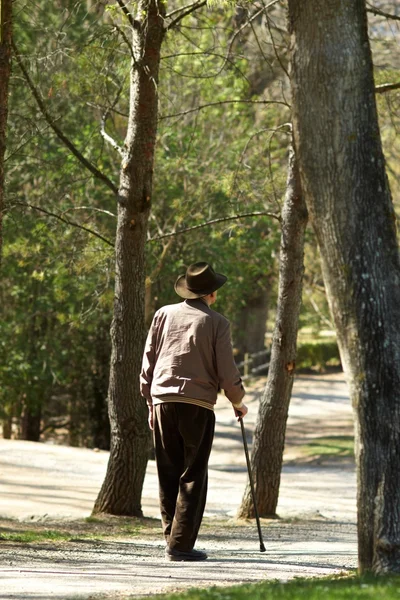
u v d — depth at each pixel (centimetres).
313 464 3009
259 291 4203
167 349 771
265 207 2459
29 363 2936
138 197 1324
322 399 4706
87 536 1166
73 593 568
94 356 3052
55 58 1492
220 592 512
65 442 3550
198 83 2370
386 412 602
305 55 629
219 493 2069
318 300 4706
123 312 1352
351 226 616
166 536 786
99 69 1407
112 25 1341
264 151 2130
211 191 2347
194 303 783
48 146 2256
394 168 3009
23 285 2827
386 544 594
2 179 1048
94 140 2266
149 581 636
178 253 2619
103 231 1775
